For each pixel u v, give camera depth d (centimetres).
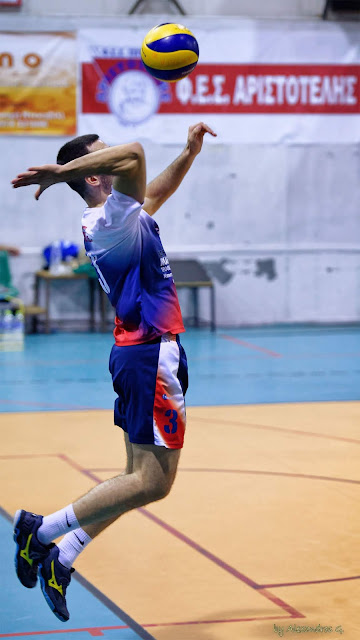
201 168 2011
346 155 2056
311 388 1234
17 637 428
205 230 2025
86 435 925
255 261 2050
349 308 2098
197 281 1934
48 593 429
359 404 1112
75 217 1967
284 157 2034
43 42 1925
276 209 2045
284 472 763
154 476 426
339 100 2041
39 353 1611
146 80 1964
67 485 717
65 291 1978
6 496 683
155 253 435
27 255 1953
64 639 425
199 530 600
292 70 2016
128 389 429
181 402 429
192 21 1972
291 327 2023
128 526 611
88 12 1952
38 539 427
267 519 625
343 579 506
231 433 934
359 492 696
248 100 2008
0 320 1852
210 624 441
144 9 1973
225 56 1989
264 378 1323
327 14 2025
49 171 391
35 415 1038
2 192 1938
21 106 1928
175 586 497
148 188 502
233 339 1817
